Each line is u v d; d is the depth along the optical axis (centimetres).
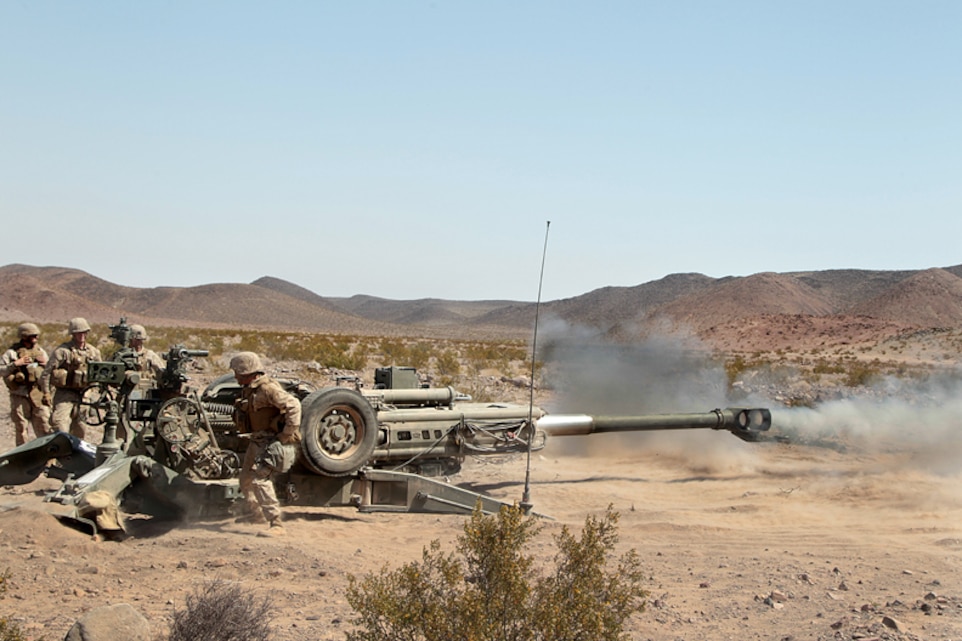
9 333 4484
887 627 635
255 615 595
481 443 1173
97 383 1039
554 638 514
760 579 781
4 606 650
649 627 646
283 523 952
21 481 1002
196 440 967
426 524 971
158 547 835
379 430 1106
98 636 538
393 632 525
